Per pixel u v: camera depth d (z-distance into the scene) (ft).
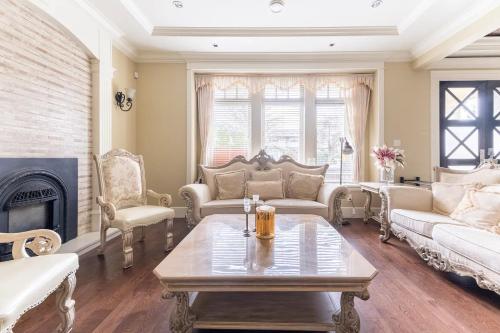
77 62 9.76
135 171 9.86
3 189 6.84
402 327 5.05
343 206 14.60
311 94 15.14
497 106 14.21
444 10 9.86
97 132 10.64
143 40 12.41
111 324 5.15
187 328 4.37
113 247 9.68
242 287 4.11
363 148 14.71
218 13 10.55
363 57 13.89
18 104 7.39
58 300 4.55
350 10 10.28
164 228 12.32
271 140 15.28
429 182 13.14
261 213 5.91
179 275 4.09
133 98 13.28
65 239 9.06
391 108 14.08
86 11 9.59
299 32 11.84
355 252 5.08
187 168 14.25
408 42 12.57
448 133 14.44
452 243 6.48
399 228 8.95
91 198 10.55
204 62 14.14
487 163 9.28
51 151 8.57
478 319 5.32
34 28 7.89
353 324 4.21
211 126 14.88
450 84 14.32
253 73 14.84
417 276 7.30
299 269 4.31
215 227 6.91
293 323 4.40
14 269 4.11
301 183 11.73
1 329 3.15
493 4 9.07
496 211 7.11
